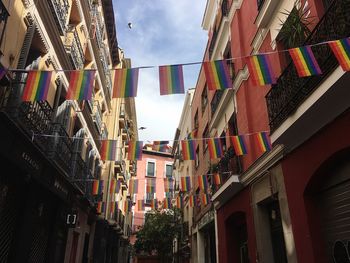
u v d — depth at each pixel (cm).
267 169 880
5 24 609
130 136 3194
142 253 3662
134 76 528
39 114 826
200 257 1833
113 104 2312
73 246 1349
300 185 713
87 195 1382
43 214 973
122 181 2598
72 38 1085
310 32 652
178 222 2723
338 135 588
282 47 864
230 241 1257
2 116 603
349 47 481
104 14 1845
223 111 1387
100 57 1680
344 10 520
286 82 719
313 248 652
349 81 525
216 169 1349
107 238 2050
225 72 532
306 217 681
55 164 905
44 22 851
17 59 724
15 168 741
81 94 521
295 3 789
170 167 4644
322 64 576
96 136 1664
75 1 1178
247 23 1170
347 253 587
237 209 1131
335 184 634
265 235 908
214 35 1569
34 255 929
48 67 924
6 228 759
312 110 609
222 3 1461
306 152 697
